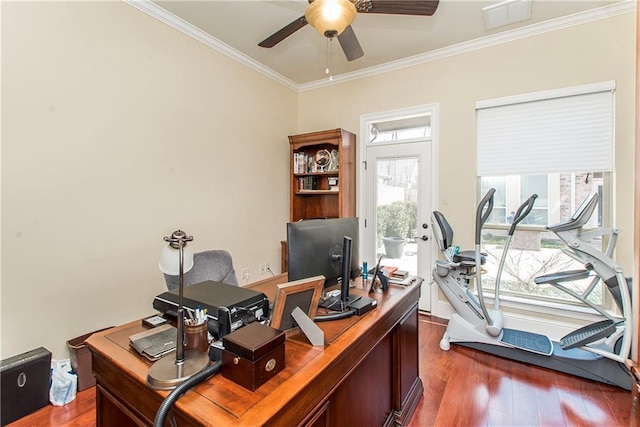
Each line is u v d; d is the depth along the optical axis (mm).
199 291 1424
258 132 3605
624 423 1764
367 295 1703
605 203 2586
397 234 3607
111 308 2301
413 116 3439
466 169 3125
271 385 896
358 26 2758
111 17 2264
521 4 2453
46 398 1862
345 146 3617
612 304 2559
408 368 1813
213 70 3041
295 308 1206
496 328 2459
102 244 2248
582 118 2621
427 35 2910
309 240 1357
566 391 2051
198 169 2926
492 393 2037
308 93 4160
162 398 869
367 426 1379
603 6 2477
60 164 2025
